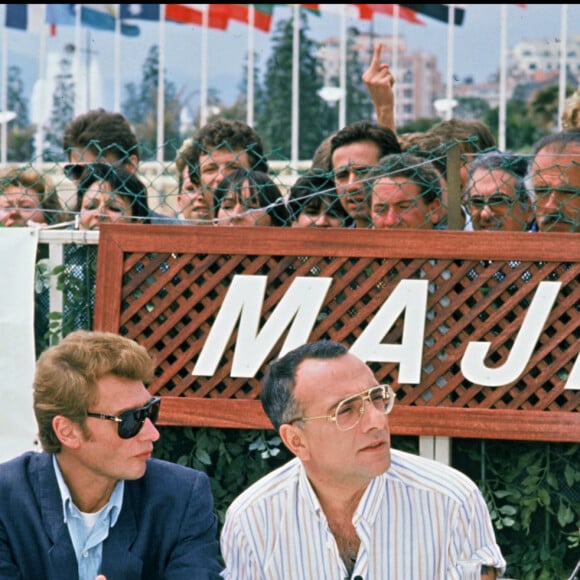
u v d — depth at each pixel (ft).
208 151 30.60
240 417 25.61
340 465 18.72
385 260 25.17
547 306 24.64
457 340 25.40
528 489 25.21
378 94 31.30
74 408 19.45
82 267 26.71
